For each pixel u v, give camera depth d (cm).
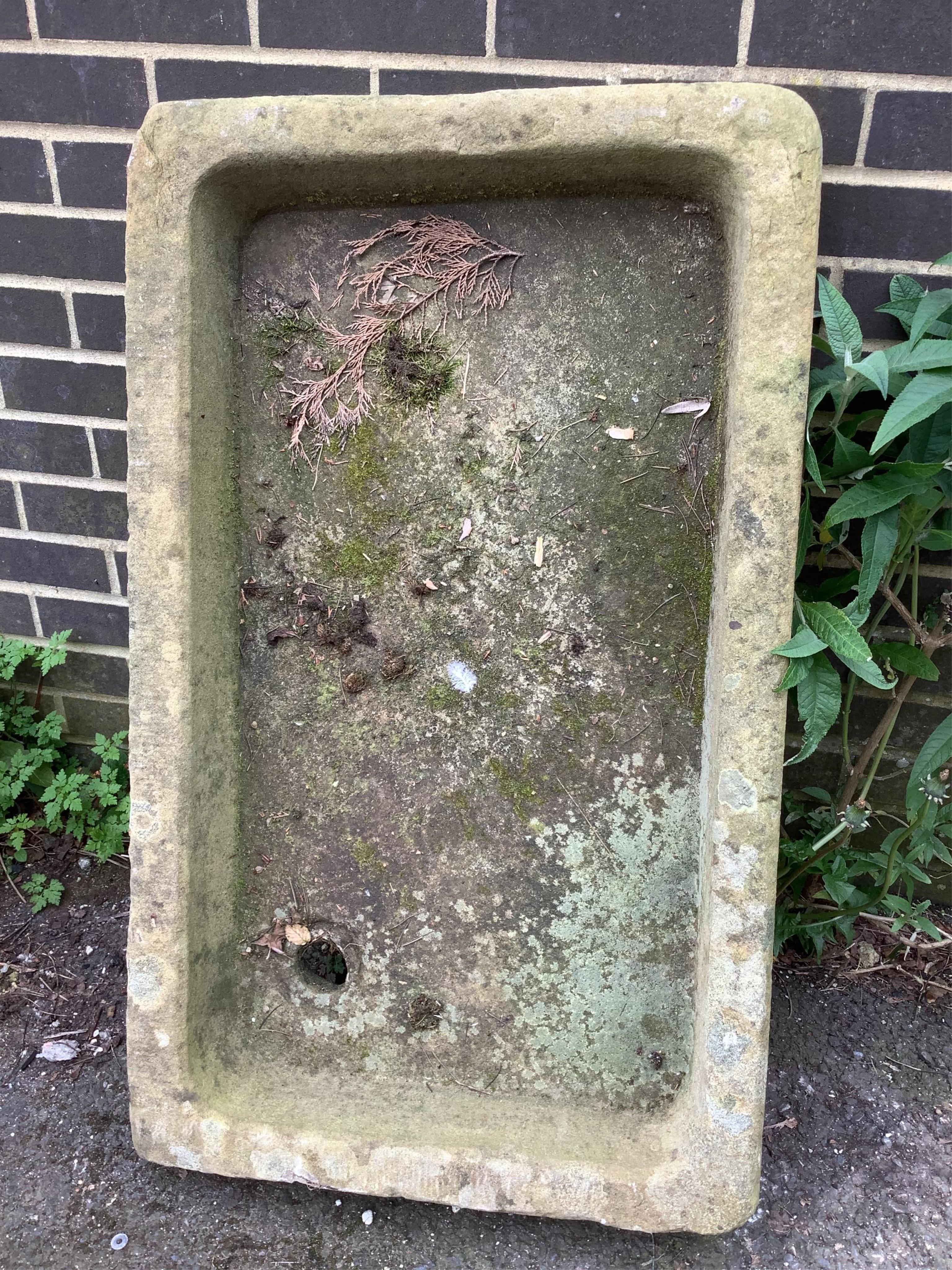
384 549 124
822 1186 123
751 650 104
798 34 127
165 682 115
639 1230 110
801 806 155
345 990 129
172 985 116
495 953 125
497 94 103
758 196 98
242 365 123
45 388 167
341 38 138
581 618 121
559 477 119
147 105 148
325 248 119
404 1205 122
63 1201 122
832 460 137
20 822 179
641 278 114
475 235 116
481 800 125
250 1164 115
